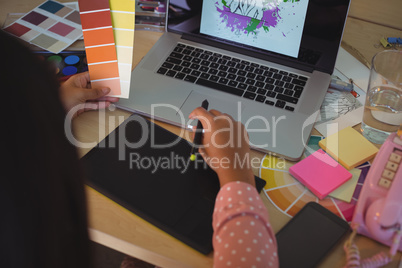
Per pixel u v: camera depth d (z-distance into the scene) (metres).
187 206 0.75
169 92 0.94
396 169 0.70
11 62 0.33
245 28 1.00
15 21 1.10
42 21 1.11
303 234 0.71
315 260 0.68
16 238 0.39
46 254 0.42
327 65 0.97
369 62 1.04
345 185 0.80
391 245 0.68
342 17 0.91
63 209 0.42
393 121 0.88
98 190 0.76
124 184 0.77
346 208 0.77
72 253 0.48
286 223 0.74
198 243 0.70
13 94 0.33
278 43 0.99
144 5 1.12
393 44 1.09
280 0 0.94
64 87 0.88
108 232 0.72
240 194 0.68
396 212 0.66
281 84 0.96
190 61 1.01
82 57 1.02
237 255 0.61
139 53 1.05
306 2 0.92
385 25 1.16
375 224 0.67
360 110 0.93
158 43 1.05
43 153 0.36
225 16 1.01
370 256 0.69
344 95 0.96
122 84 0.90
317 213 0.74
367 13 1.20
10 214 0.37
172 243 0.71
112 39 0.85
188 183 0.78
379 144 0.86
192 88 0.95
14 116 0.33
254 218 0.65
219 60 1.01
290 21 0.96
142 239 0.71
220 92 0.94
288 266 0.67
